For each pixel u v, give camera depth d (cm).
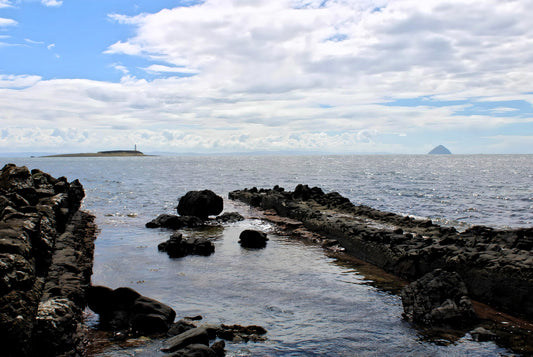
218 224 2658
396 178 8050
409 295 1120
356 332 953
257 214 3189
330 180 7569
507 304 1135
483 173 9775
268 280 1388
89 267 1377
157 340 905
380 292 1272
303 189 3559
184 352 787
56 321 792
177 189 5575
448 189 5575
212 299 1188
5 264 718
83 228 2231
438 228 2034
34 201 1789
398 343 894
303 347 872
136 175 9256
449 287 1095
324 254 1816
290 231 2405
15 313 663
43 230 1256
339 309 1111
